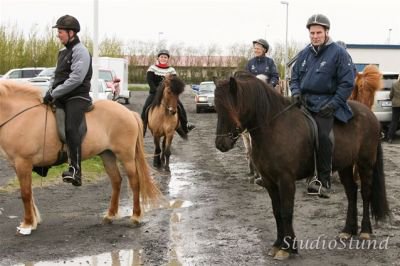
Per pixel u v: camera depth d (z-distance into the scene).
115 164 6.72
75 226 6.60
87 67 6.12
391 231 6.29
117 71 31.70
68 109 6.12
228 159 12.48
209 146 14.92
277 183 5.25
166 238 6.10
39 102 6.23
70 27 6.07
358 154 5.78
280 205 5.38
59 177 9.52
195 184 9.39
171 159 12.55
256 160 5.27
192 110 28.73
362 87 8.27
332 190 8.62
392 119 14.82
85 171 10.02
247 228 6.52
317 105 5.48
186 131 10.83
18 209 7.40
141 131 6.71
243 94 4.97
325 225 6.61
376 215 5.98
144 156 6.70
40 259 5.38
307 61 5.62
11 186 8.74
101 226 6.60
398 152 13.11
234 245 5.82
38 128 6.08
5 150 6.10
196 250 5.66
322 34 5.41
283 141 5.09
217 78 5.27
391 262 5.25
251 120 5.10
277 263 5.23
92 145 6.30
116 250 5.66
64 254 5.53
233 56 59.31
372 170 5.96
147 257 5.44
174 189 8.95
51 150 6.19
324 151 5.25
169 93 9.93
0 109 6.03
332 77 5.45
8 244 5.86
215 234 6.25
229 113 4.85
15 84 6.16
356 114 5.75
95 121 6.34
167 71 10.71
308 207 7.53
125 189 8.90
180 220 6.90
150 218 6.99
